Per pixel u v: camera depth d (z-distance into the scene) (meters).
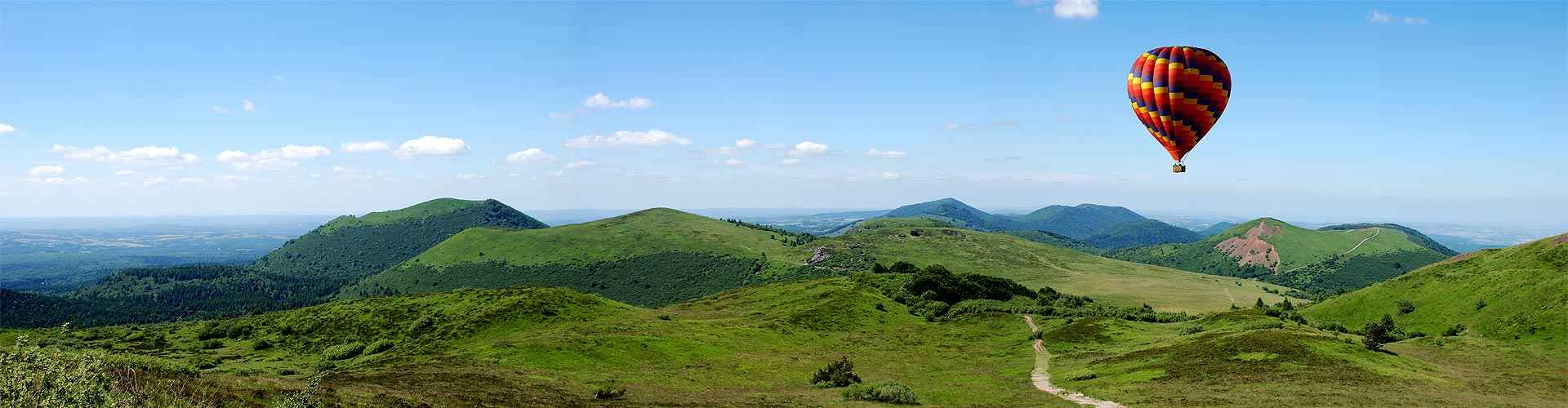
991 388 59.78
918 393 55.81
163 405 24.36
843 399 52.28
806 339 98.44
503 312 102.50
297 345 99.25
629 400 49.97
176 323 117.94
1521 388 51.88
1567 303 81.06
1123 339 89.31
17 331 80.06
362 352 92.44
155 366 30.61
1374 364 57.09
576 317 103.69
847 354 88.56
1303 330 78.06
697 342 85.25
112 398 20.61
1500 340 79.12
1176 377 56.25
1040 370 71.69
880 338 105.00
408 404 34.69
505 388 50.75
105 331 108.50
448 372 58.38
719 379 66.25
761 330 100.56
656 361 74.94
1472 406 43.06
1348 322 110.19
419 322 101.69
